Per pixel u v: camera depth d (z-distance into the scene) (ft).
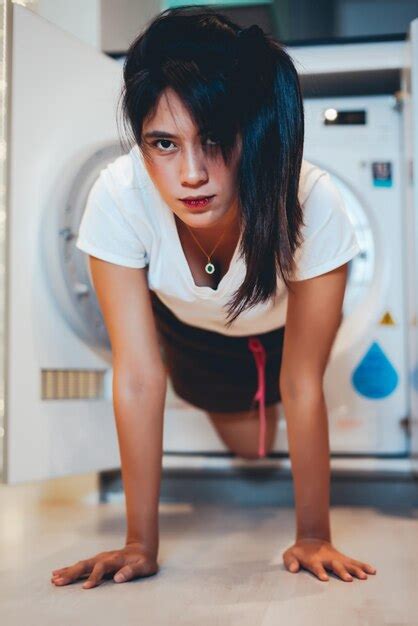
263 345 4.94
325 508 3.90
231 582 3.56
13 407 4.60
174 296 3.99
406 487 6.13
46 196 4.83
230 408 5.58
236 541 4.63
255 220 3.09
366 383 6.26
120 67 5.27
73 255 5.13
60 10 5.49
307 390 3.82
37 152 4.76
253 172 3.00
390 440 6.22
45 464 4.79
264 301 3.53
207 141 2.95
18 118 4.64
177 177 3.04
